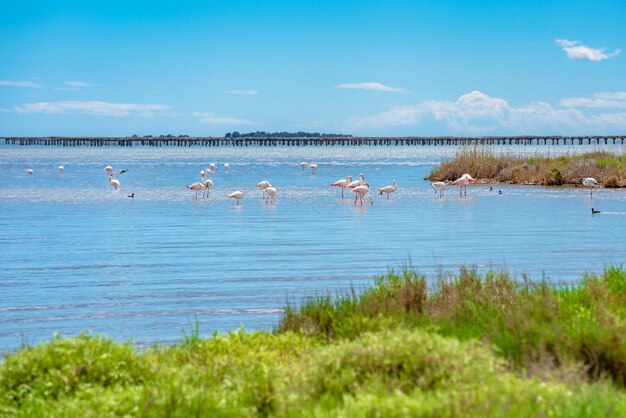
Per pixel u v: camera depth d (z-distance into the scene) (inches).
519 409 331.3
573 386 383.2
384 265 991.0
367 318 551.2
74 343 458.9
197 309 751.1
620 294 634.8
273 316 715.4
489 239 1232.8
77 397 406.0
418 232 1334.9
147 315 729.6
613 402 346.0
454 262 1004.6
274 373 425.7
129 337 646.5
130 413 374.3
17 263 1033.5
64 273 957.2
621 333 464.1
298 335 560.7
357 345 429.7
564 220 1503.4
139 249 1154.0
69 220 1561.3
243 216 1632.6
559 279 855.7
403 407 335.0
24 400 408.8
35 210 1760.6
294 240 1243.8
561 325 484.7
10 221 1542.8
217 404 375.9
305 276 920.3
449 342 425.4
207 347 502.6
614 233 1295.5
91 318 720.3
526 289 632.4
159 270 973.8
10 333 666.2
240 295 813.2
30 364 438.6
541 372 407.8
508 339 482.6
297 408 370.3
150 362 454.6
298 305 755.4
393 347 414.9
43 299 805.9
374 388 378.0
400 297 635.5
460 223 1470.2
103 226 1453.0
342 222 1509.6
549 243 1179.3
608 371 434.3
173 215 1658.5
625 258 1021.8
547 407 337.1
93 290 850.8
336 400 377.1
